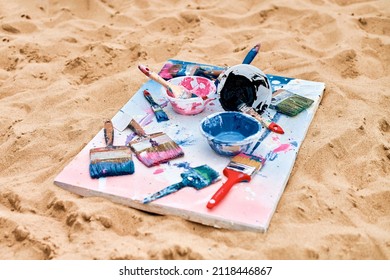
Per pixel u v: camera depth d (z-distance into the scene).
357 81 1.97
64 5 2.46
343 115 1.74
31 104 1.84
